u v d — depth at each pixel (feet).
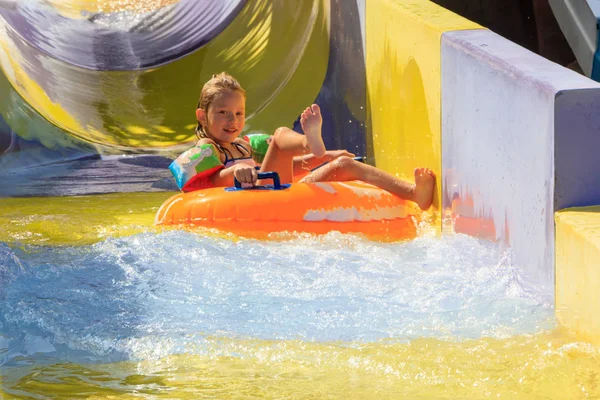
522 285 37.73
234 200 53.52
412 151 58.95
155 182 77.41
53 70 95.71
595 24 63.00
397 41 62.03
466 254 45.68
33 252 48.80
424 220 54.08
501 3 78.23
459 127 47.60
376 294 39.22
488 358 30.22
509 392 27.25
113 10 104.42
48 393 28.50
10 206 67.00
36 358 32.19
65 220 60.18
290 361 31.24
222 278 42.34
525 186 37.04
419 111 56.65
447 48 49.52
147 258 46.29
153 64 99.96
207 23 102.47
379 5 67.41
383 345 32.30
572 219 31.99
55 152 86.84
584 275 30.22
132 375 30.32
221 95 59.77
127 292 40.27
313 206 52.95
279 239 51.13
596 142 33.30
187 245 48.57
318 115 54.08
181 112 94.99
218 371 30.48
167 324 35.53
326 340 33.24
